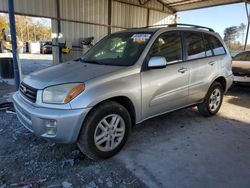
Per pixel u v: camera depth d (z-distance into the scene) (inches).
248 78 268.1
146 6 553.0
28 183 102.0
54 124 106.0
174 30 155.6
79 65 137.9
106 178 106.9
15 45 227.9
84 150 114.8
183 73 152.9
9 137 143.2
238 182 106.5
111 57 145.3
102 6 474.6
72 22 435.2
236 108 220.5
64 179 105.4
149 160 122.6
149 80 133.3
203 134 156.9
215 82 185.2
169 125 170.9
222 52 192.1
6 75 336.8
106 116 117.9
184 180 106.9
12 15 219.6
